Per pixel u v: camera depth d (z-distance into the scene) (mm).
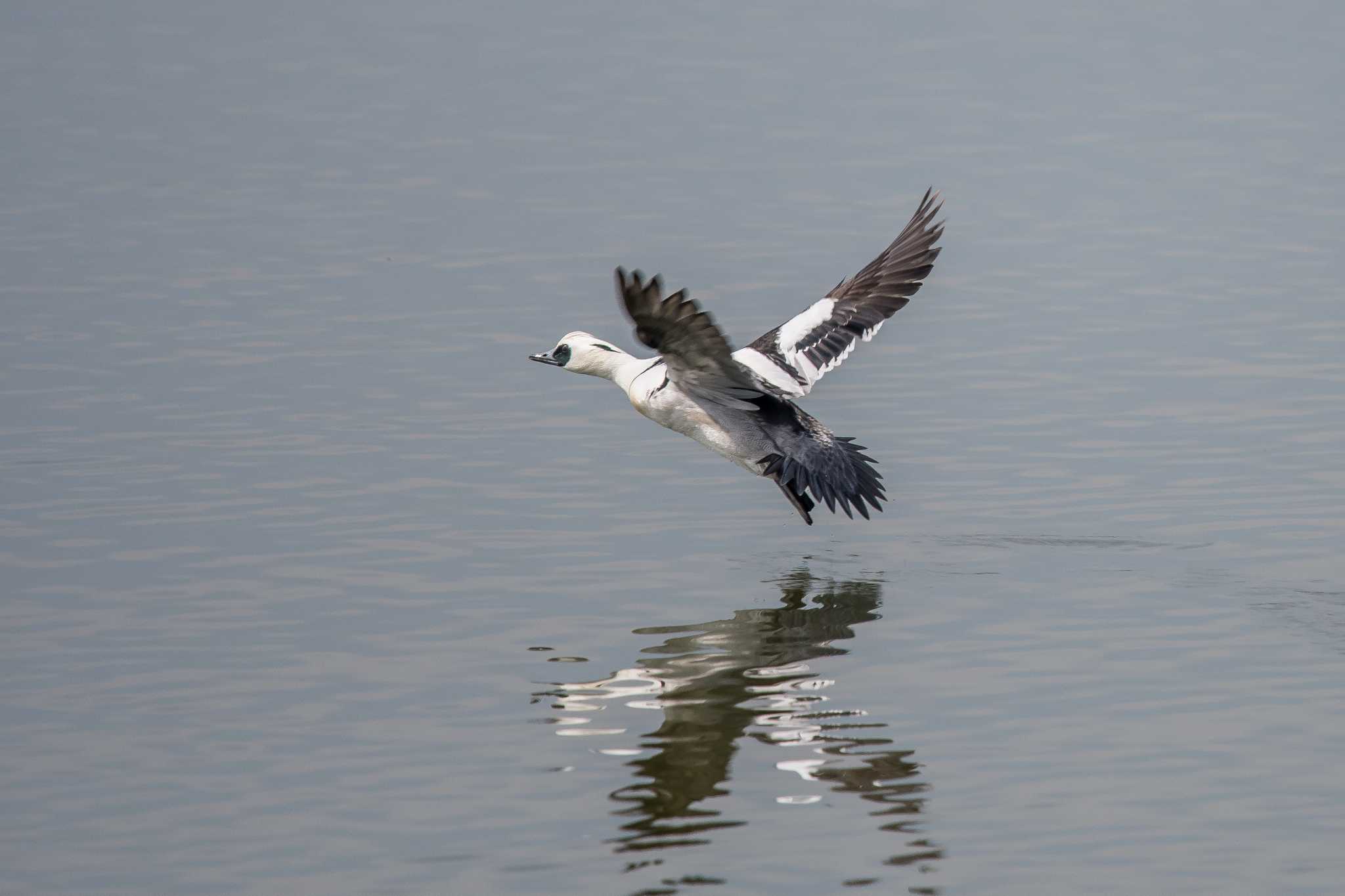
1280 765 10094
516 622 12586
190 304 22859
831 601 13008
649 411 12914
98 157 32094
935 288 23625
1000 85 38062
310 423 17969
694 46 42469
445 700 11141
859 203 28469
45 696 11273
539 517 15109
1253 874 8867
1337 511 14953
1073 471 16281
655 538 14586
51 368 19938
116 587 13305
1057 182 29844
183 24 45125
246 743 10531
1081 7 46594
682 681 11445
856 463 12695
